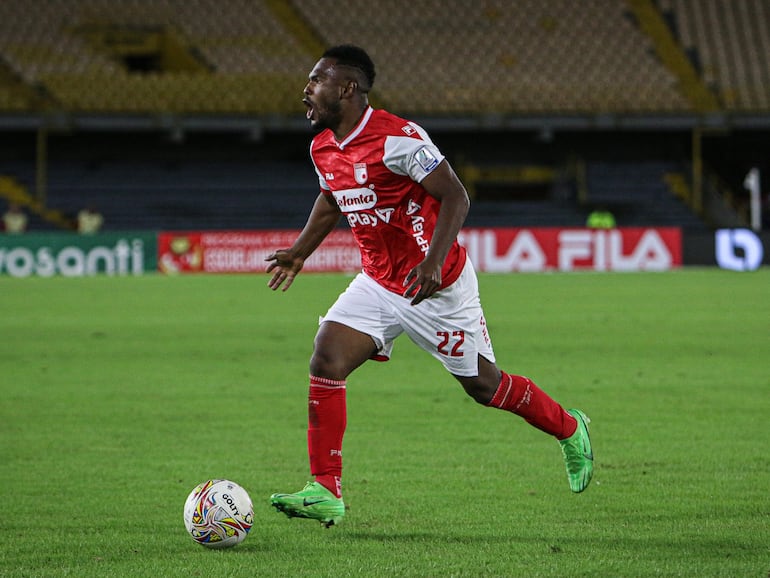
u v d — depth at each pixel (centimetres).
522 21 15225
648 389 3534
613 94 14062
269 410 3177
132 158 13362
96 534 1811
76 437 2755
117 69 13550
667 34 15038
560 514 1938
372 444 2638
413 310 1859
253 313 6600
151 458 2484
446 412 3123
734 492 2106
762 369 4019
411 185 1794
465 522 1884
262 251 11081
